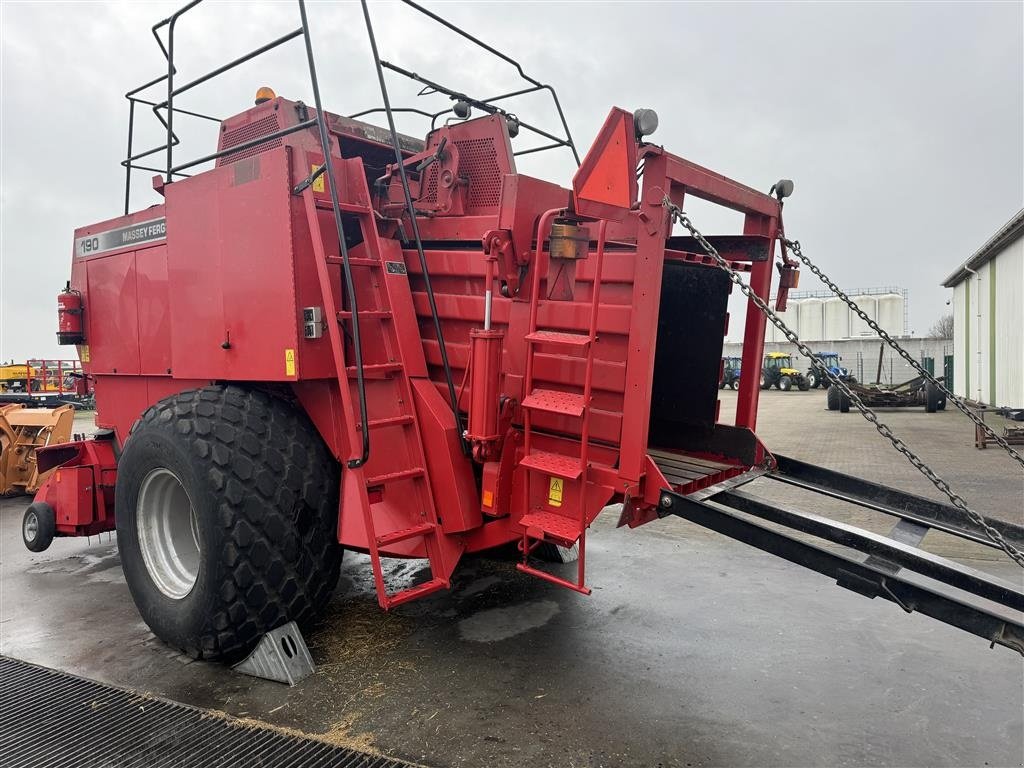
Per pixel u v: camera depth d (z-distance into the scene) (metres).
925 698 3.14
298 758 2.63
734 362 28.61
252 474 3.27
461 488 3.31
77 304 5.17
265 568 3.26
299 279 3.32
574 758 2.66
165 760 2.62
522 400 3.16
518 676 3.33
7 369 16.00
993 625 2.32
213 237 3.69
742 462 3.93
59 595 4.69
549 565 5.04
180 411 3.42
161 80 4.66
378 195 3.79
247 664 3.40
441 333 3.46
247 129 4.45
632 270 2.96
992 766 2.62
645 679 3.30
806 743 2.77
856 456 10.30
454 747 2.73
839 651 3.62
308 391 3.68
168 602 3.57
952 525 3.30
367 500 3.14
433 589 3.29
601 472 3.03
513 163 3.66
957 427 14.71
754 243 3.88
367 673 3.37
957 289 25.41
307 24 3.17
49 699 3.10
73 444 5.23
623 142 2.81
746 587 4.59
